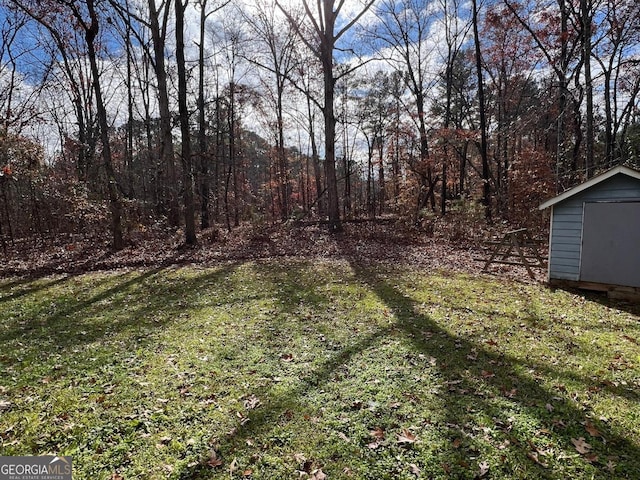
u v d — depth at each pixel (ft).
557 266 24.48
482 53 62.18
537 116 54.75
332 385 12.30
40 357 15.05
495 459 8.75
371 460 8.85
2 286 27.71
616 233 21.77
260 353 14.97
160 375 13.23
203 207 64.08
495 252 29.55
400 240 44.96
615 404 10.86
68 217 45.65
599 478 8.12
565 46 48.55
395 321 18.26
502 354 14.32
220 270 31.78
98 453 9.21
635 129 67.10
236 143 86.02
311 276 28.60
